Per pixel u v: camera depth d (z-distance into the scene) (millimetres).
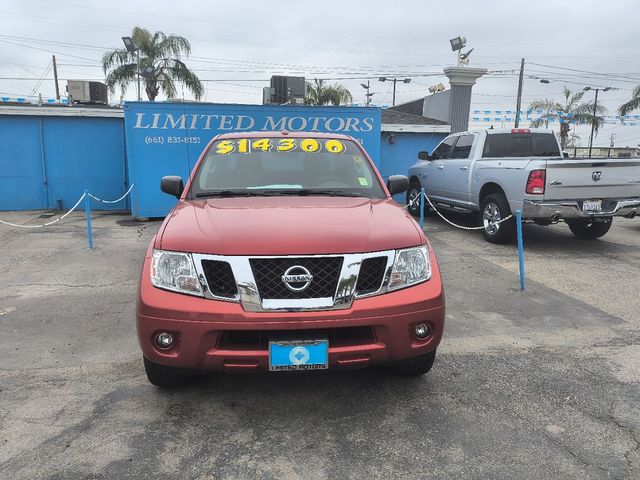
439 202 10688
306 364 2916
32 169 13438
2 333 4672
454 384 3695
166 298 2957
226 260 2900
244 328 2846
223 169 4426
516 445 2959
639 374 3867
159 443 2969
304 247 2922
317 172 4438
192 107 11039
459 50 17531
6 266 7172
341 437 3041
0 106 13008
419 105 20953
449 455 2865
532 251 8141
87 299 5672
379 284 3018
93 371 3902
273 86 15727
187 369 3000
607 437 3041
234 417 3252
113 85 23812
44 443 2959
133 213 11312
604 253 8039
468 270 6941
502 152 9336
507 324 4941
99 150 13625
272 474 2707
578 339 4566
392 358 3061
